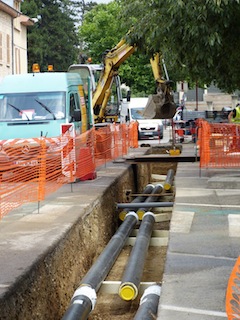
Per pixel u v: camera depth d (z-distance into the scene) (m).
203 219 10.41
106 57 28.81
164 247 12.62
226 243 8.70
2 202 10.87
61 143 14.25
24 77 18.42
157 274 10.91
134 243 11.66
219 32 13.51
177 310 6.05
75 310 7.50
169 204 14.84
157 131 43.06
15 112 17.66
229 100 59.00
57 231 9.84
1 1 41.97
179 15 13.30
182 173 17.03
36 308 7.61
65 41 67.69
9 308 6.71
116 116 31.05
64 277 9.23
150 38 15.33
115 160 21.41
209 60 13.97
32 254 8.36
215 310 6.04
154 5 14.47
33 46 64.56
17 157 11.94
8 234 9.63
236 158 16.73
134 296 8.59
